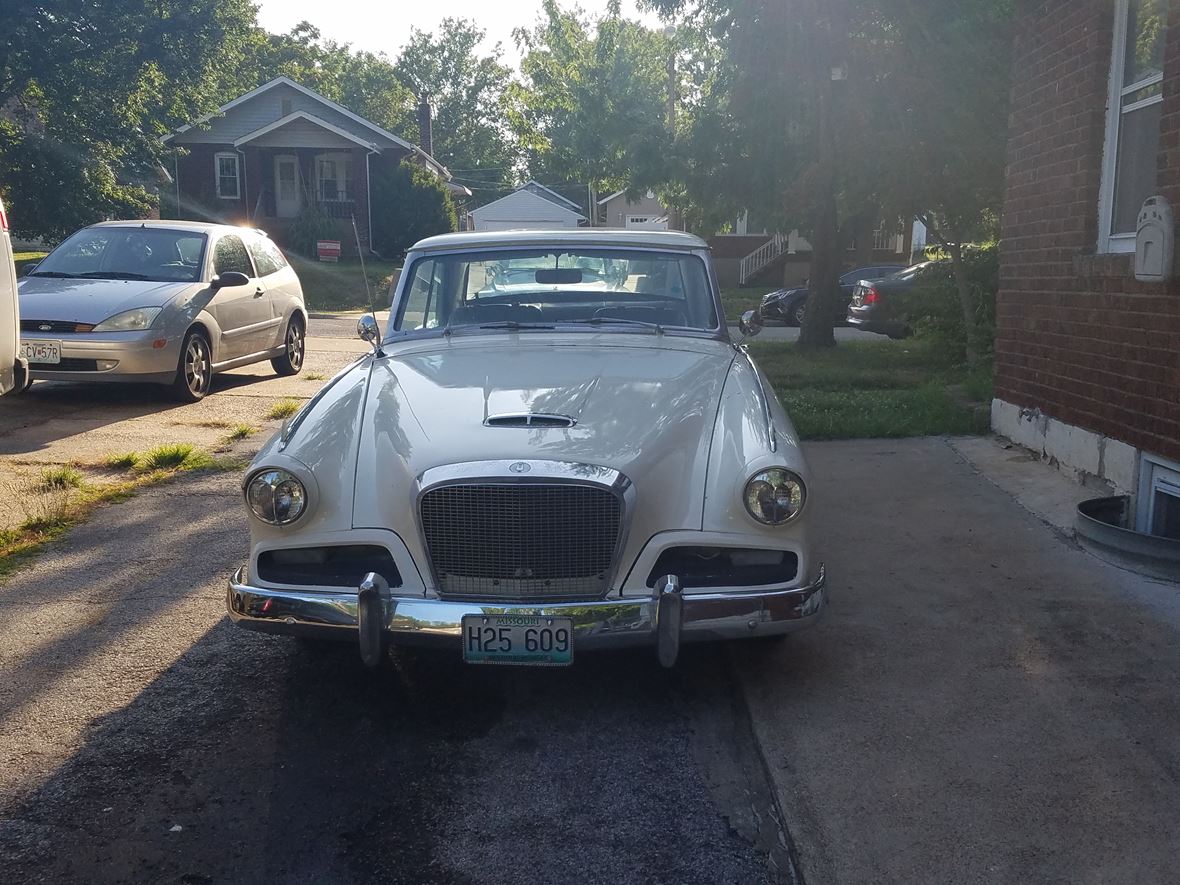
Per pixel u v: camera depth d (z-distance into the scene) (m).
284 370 11.92
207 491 6.80
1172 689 3.87
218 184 37.22
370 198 36.81
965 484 6.70
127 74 24.95
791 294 23.36
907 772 3.37
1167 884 2.79
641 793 3.36
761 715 3.76
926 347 13.82
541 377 4.38
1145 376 5.48
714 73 16.55
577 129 17.27
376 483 3.73
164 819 3.18
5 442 8.06
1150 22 5.70
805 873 2.88
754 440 3.83
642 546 3.62
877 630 4.46
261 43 31.53
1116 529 5.16
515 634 3.52
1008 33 12.72
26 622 4.65
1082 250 6.26
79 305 9.14
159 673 4.17
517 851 3.04
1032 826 3.06
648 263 5.42
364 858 3.00
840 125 14.19
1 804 3.24
